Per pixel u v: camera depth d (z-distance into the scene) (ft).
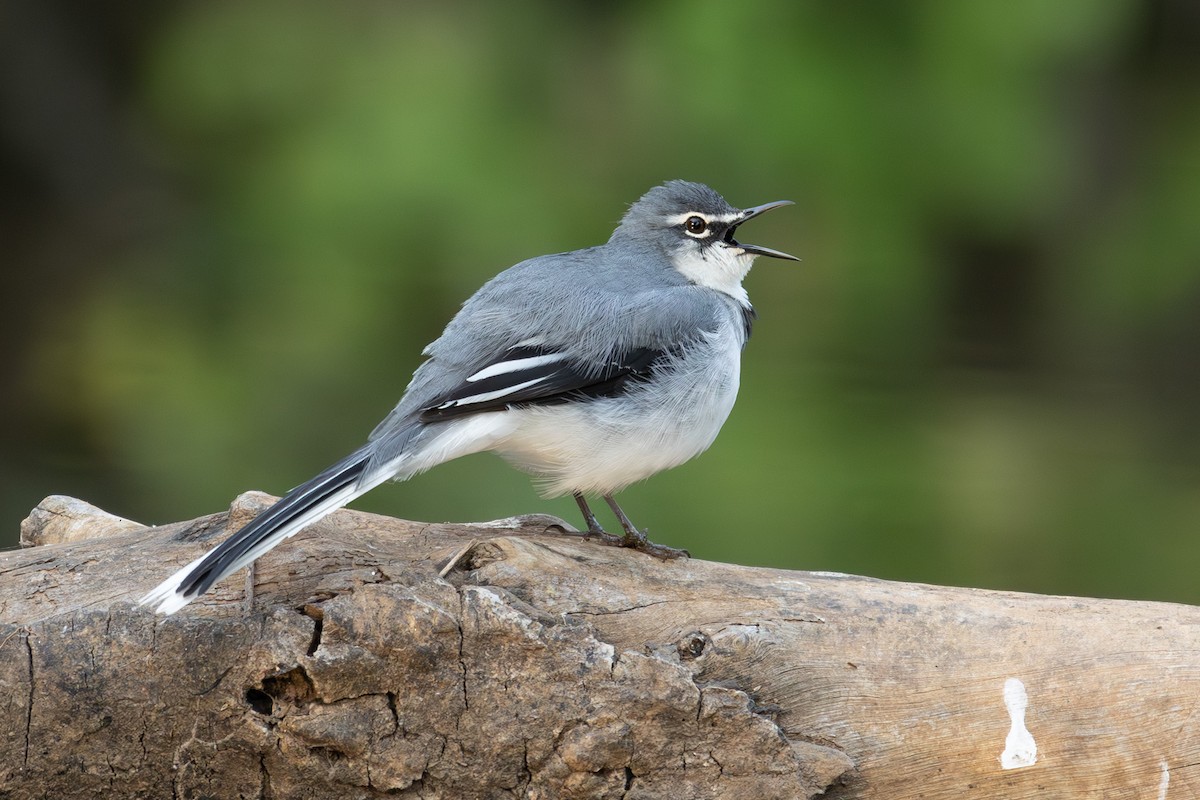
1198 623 22.06
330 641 20.18
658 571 22.67
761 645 21.57
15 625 20.53
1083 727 21.49
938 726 21.59
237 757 20.52
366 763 20.49
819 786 21.17
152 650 20.30
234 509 23.09
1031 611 22.25
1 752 20.38
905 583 22.97
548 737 20.61
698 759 20.84
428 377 24.62
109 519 26.00
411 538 23.36
